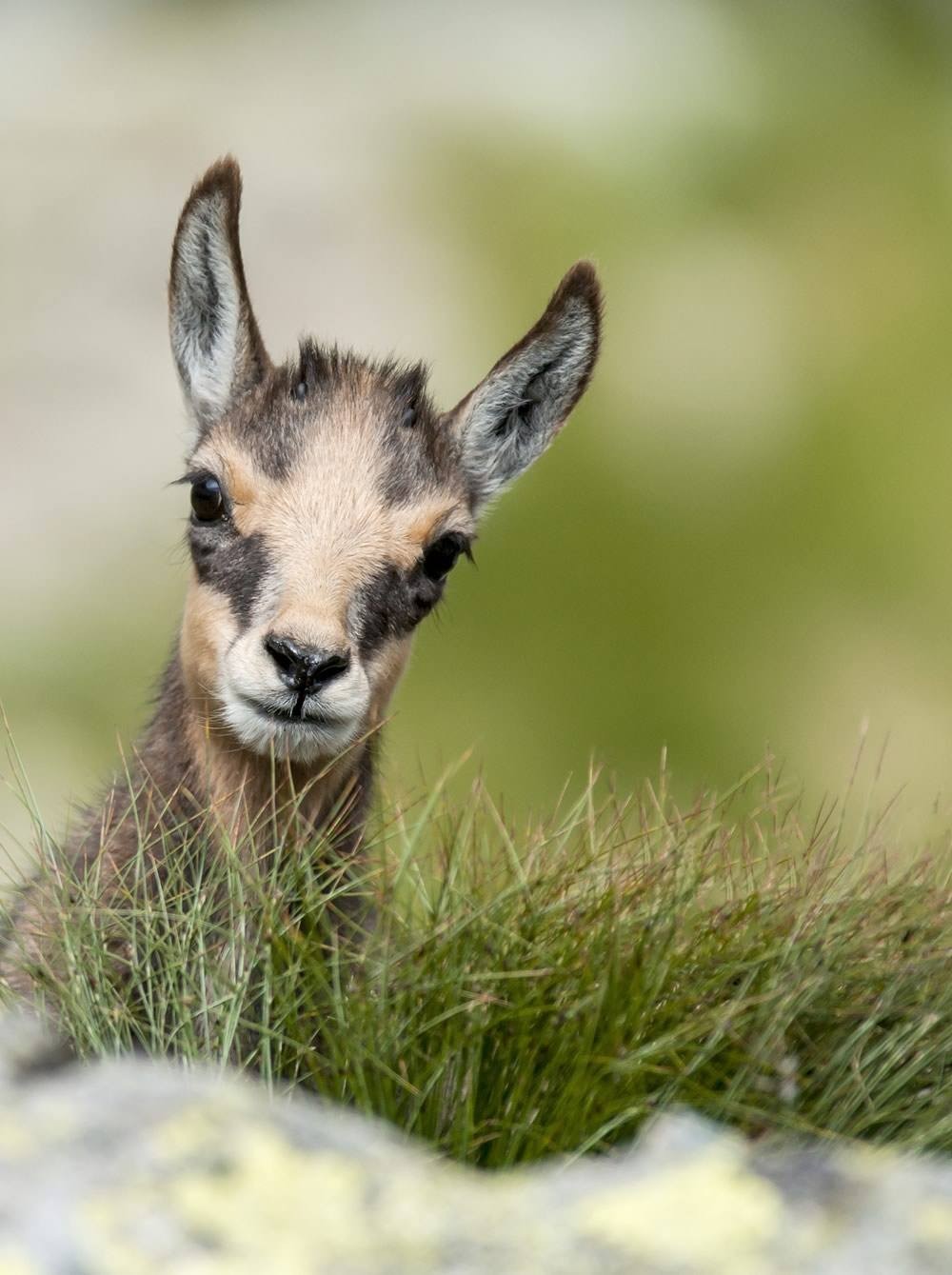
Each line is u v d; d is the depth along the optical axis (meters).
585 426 36.12
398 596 11.19
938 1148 7.63
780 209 44.38
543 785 26.64
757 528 34.12
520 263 41.91
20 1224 5.00
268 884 9.27
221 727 10.69
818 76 50.41
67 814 11.60
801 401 37.84
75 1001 8.12
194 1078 5.73
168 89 46.22
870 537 34.31
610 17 51.81
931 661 31.31
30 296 38.56
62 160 42.66
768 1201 5.31
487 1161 7.59
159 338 38.22
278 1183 5.25
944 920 8.77
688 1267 5.07
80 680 29.34
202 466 11.31
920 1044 8.09
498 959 8.18
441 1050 7.80
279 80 47.88
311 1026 8.15
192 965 8.49
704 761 28.38
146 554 33.19
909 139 47.59
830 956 8.25
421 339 39.38
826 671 30.94
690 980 8.23
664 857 8.79
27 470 34.66
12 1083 5.71
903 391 38.00
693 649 30.97
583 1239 5.17
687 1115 6.03
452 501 11.72
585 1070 7.65
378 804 11.17
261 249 40.94
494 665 29.91
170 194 41.69
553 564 32.59
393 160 44.28
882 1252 5.13
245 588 10.77
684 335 39.50
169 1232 5.03
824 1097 7.75
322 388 11.66
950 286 41.22
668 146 46.44
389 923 8.59
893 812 12.09
